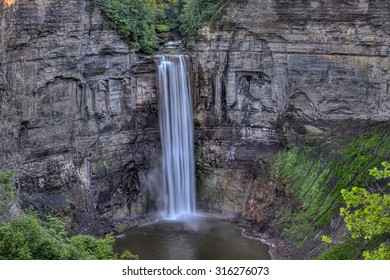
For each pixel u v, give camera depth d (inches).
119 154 2166.6
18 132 1849.2
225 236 1991.9
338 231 1668.3
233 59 2194.9
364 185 1734.7
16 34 1787.6
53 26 1903.3
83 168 2059.5
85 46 2014.0
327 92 2057.1
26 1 1798.7
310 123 2095.2
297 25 2058.3
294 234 1852.9
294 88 2108.8
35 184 1907.0
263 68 2153.1
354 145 1936.5
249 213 2110.0
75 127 2034.9
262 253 1838.1
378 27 1931.6
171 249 1894.7
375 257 922.7
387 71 1941.4
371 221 946.7
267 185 2103.8
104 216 2096.5
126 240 1977.1
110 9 2070.6
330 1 1988.2
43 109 1924.2
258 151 2192.4
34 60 1865.2
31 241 1138.0
